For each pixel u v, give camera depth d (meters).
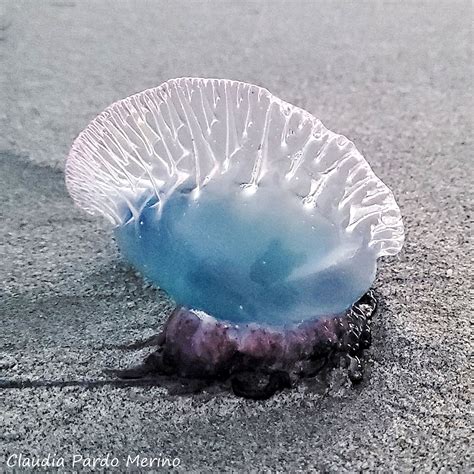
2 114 0.51
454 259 0.40
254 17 0.64
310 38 0.61
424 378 0.35
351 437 0.33
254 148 0.33
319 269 0.32
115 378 0.35
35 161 0.47
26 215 0.43
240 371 0.34
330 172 0.33
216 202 0.32
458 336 0.36
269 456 0.32
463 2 0.68
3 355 0.35
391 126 0.50
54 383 0.34
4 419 0.33
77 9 0.65
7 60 0.57
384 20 0.64
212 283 0.32
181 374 0.34
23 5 0.65
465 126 0.50
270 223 0.32
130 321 0.37
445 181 0.46
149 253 0.33
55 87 0.54
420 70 0.57
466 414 0.33
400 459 0.32
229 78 0.55
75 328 0.37
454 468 0.32
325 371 0.35
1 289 0.39
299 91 0.54
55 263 0.40
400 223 0.33
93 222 0.43
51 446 0.32
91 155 0.35
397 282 0.39
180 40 0.60
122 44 0.59
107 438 0.33
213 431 0.33
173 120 0.33
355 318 0.36
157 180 0.34
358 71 0.57
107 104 0.52
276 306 0.32
